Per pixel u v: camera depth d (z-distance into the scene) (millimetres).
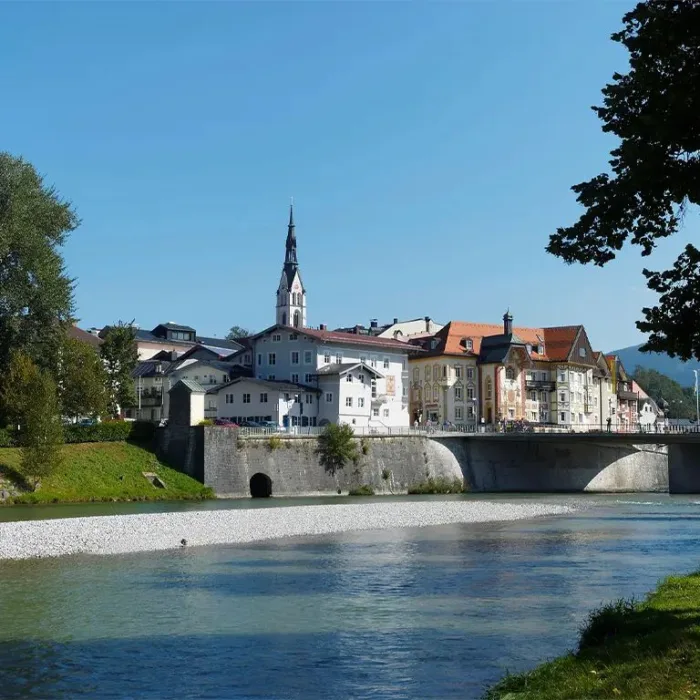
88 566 40156
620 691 17031
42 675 22156
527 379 158625
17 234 84625
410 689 20953
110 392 114750
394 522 65125
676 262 20250
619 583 36312
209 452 95938
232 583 35938
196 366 139125
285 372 129875
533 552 47312
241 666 23109
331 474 106250
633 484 136500
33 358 89562
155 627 27594
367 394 128500
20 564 40469
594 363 172750
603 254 20969
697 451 118812
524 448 126812
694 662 17953
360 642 25703
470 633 26859
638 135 19391
